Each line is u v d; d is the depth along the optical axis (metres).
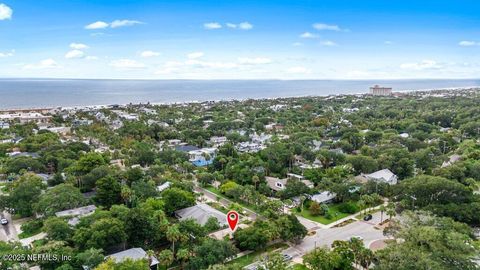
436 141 161.62
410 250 53.25
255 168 117.19
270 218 78.19
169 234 64.69
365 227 83.50
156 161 127.31
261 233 70.12
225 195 104.62
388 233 69.50
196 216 81.56
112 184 90.69
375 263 62.06
